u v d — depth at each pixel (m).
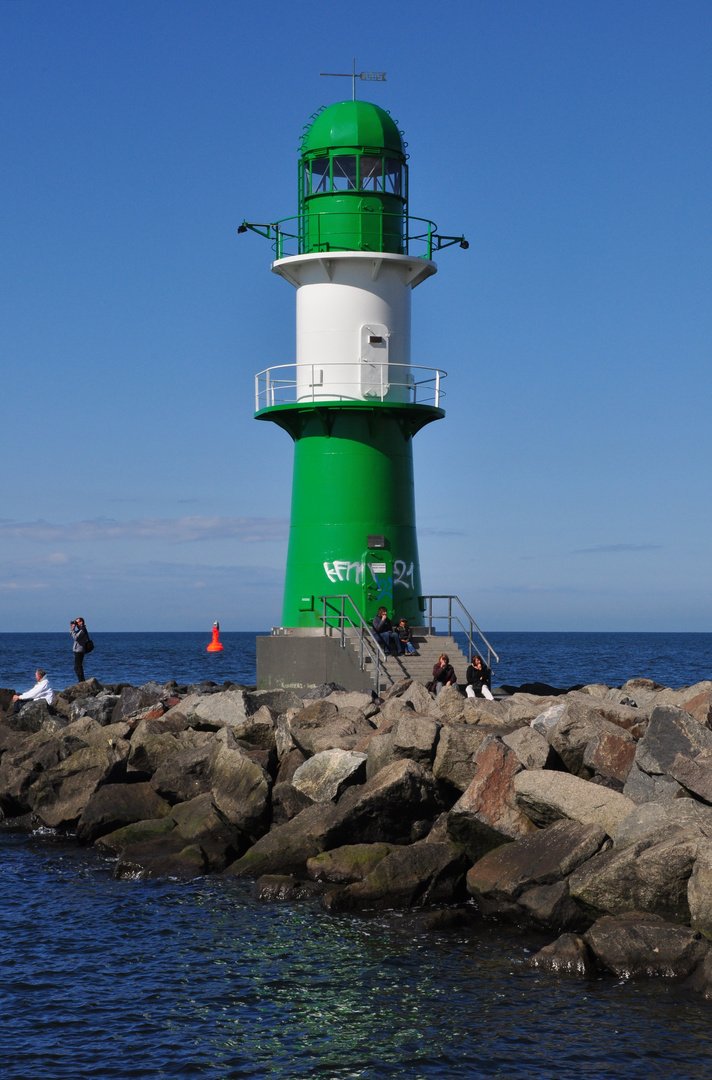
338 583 28.89
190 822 19.53
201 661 92.69
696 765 15.05
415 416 29.80
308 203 30.06
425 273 30.39
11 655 107.75
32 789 22.36
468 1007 12.51
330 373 29.28
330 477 29.23
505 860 15.42
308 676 28.08
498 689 27.86
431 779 17.36
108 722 28.44
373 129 29.67
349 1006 12.63
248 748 22.00
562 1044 11.55
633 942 13.33
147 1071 11.16
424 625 30.14
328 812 17.72
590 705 19.48
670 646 156.00
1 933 15.35
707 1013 12.20
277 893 16.61
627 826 14.77
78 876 18.38
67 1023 12.30
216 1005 12.76
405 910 15.92
